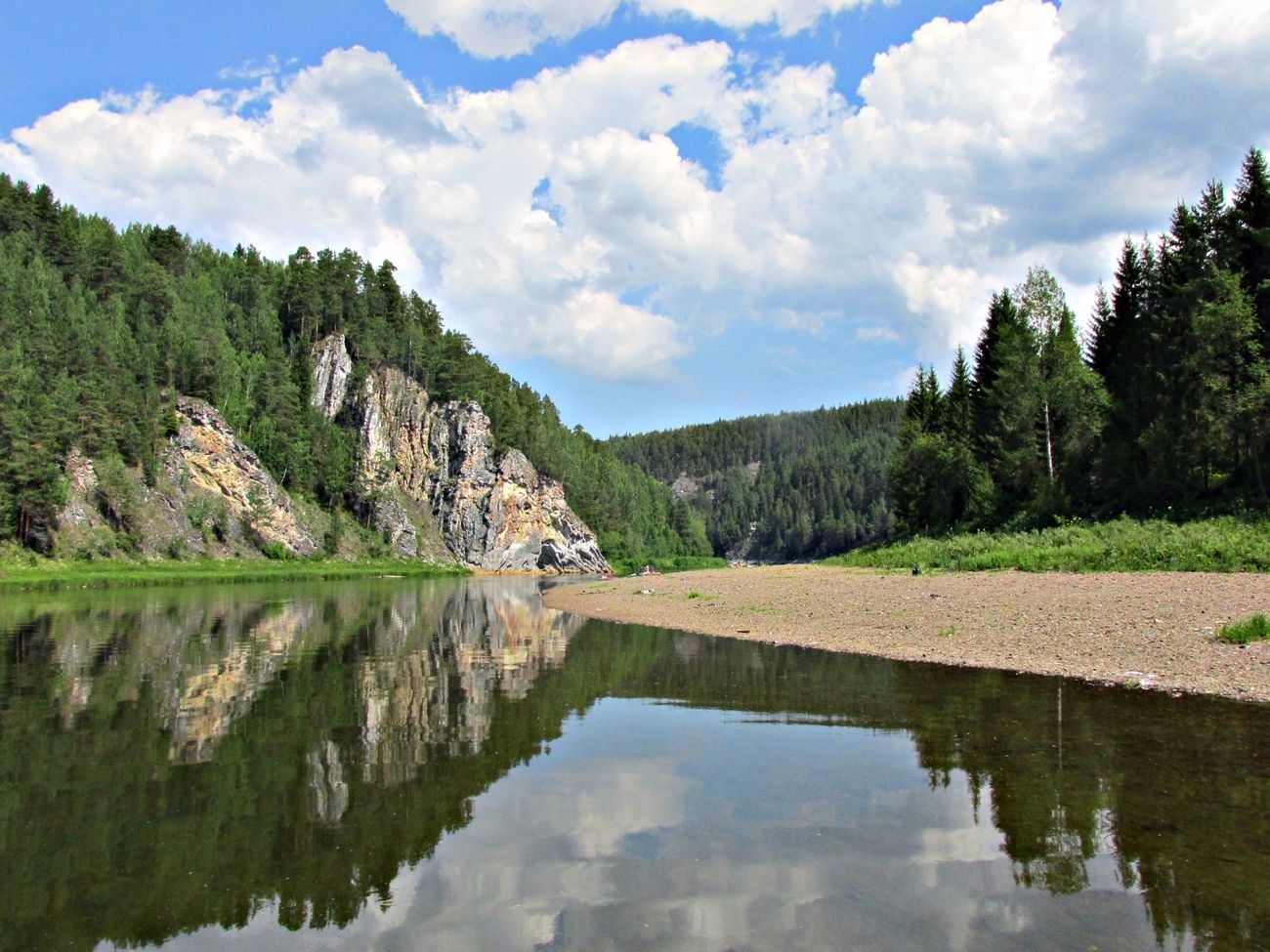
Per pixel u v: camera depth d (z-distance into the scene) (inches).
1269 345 1649.9
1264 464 1535.4
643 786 386.6
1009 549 1684.3
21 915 256.4
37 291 3786.9
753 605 1295.5
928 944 228.1
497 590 2704.2
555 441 6894.7
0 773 410.9
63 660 832.3
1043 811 337.7
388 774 409.1
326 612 1530.5
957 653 747.4
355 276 6112.2
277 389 4852.4
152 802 366.9
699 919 246.1
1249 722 473.1
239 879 283.1
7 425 2805.1
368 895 268.7
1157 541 1380.4
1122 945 226.7
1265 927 237.5
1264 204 1797.5
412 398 5841.5
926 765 411.2
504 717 545.6
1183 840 304.8
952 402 2856.8
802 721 516.7
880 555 2188.7
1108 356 2300.7
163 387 4025.6
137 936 241.0
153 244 5718.5
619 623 1223.5
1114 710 510.9
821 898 260.8
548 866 291.9
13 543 2812.5
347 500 5083.7
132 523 3257.9
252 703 597.0
